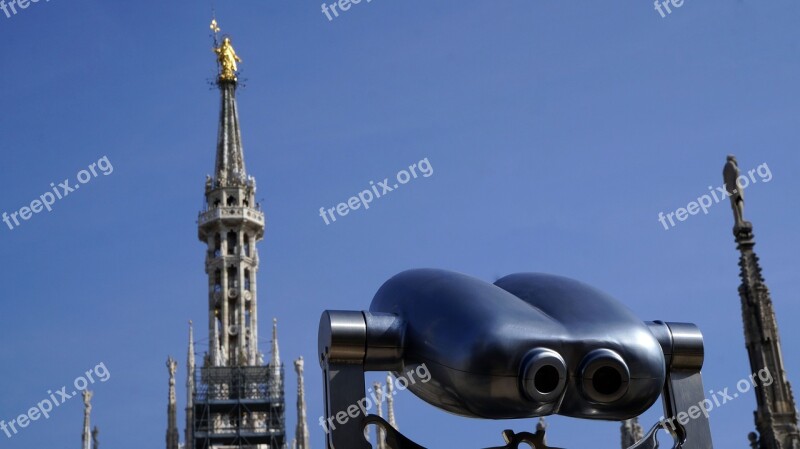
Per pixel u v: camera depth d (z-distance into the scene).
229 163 154.38
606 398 7.72
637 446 8.27
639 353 7.70
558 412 7.88
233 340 142.62
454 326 7.64
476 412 7.69
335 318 7.81
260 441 128.62
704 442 8.34
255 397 130.62
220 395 130.75
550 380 7.59
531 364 7.46
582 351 7.64
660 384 7.82
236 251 147.88
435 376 7.74
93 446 109.06
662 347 8.43
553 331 7.64
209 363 137.62
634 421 49.09
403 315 7.93
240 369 132.00
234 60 163.25
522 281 8.21
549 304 7.92
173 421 128.38
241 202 150.25
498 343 7.50
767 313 42.34
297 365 131.00
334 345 7.78
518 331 7.57
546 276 8.27
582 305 7.88
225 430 129.62
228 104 159.75
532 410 7.62
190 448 128.12
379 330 7.83
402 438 7.77
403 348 7.86
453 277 8.05
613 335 7.71
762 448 40.84
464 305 7.73
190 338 135.50
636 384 7.72
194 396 130.38
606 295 8.08
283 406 130.12
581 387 7.69
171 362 131.00
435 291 7.91
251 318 144.12
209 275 146.88
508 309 7.69
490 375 7.50
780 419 40.78
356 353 7.82
